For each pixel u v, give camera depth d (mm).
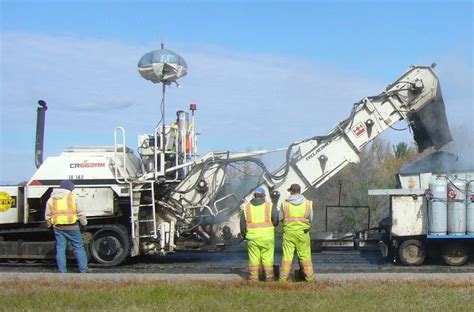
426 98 14344
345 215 22938
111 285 10477
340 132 14336
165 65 13453
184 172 14398
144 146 14344
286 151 14273
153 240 13930
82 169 13969
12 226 14586
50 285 10562
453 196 13273
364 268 13203
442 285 10234
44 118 14859
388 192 13672
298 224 10984
